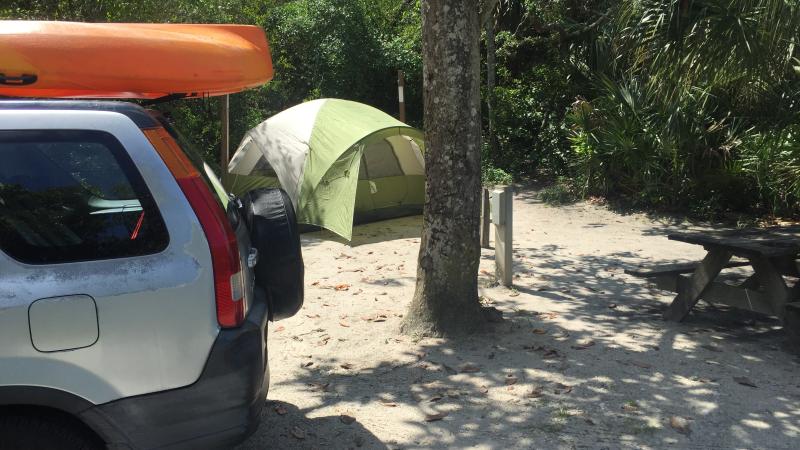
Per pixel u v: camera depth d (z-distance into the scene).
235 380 2.89
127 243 2.83
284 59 16.69
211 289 2.86
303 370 5.07
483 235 9.09
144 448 2.83
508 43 16.39
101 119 2.89
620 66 13.76
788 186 10.91
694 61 9.19
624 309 6.46
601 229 10.68
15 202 2.79
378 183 11.59
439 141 5.45
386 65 17.47
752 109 11.28
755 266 5.47
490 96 16.20
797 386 4.64
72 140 2.86
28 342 2.68
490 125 16.12
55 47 3.18
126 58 3.29
